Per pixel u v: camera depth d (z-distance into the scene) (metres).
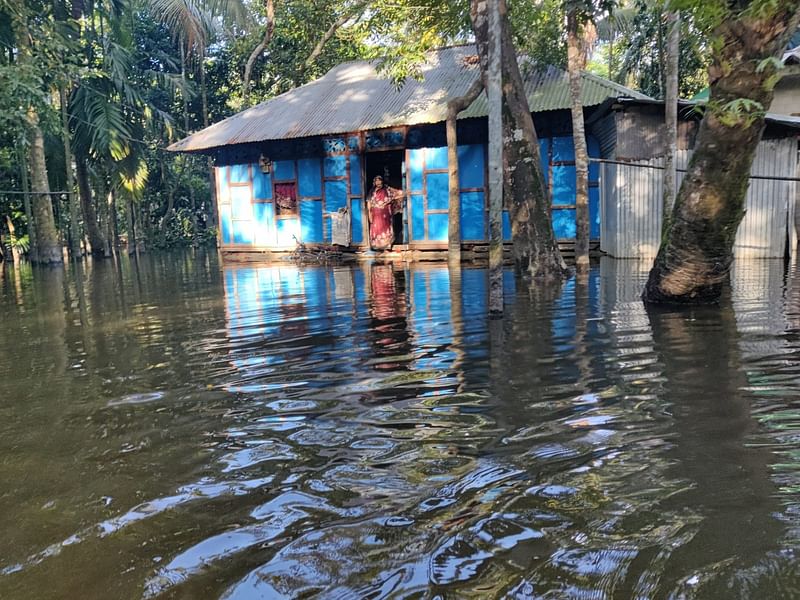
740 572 1.87
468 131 14.20
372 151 15.31
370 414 3.45
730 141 5.50
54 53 14.77
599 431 3.03
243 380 4.29
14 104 13.08
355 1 16.58
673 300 6.33
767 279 8.01
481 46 9.36
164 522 2.36
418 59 12.40
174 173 28.72
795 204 12.05
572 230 13.55
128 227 23.66
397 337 5.43
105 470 2.87
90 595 1.93
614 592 1.80
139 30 24.95
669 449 2.77
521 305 6.77
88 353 5.41
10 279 13.52
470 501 2.39
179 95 26.42
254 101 26.33
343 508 2.39
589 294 7.33
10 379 4.61
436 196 14.70
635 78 23.28
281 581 1.95
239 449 3.04
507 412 3.37
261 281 10.75
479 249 14.38
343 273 11.62
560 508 2.29
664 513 2.22
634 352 4.51
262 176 16.83
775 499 2.29
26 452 3.12
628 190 11.52
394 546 2.11
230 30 23.47
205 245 28.66
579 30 10.30
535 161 9.39
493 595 1.82
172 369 4.68
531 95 13.22
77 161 21.52
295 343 5.39
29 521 2.41
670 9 4.90
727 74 5.25
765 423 3.03
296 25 20.59
